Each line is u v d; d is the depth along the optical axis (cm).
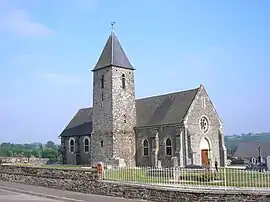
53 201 2325
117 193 2381
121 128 5006
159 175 2428
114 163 4828
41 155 8219
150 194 2147
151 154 4806
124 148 4981
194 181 2275
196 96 4684
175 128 4541
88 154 5691
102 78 5194
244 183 2077
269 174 1986
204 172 2406
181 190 1981
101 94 5184
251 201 1744
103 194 2492
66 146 6159
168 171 2405
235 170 2292
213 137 4791
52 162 6234
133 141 5097
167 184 2194
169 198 2034
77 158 5847
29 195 2681
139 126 5056
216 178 2320
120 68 5147
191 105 4594
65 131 6222
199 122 4647
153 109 5147
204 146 4675
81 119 6216
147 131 4928
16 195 2683
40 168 3222
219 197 1834
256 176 2048
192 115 4575
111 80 5047
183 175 2420
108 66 5094
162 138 4697
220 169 2475
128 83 5209
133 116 5178
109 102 5038
